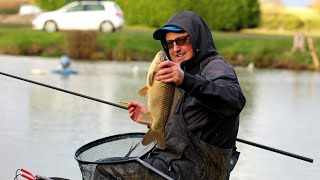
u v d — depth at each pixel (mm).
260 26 37438
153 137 4430
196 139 4562
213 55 4789
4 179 7520
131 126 10992
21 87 16031
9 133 10141
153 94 4363
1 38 28359
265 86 18984
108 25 30141
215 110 4352
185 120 4586
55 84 16891
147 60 27141
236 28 36156
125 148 5242
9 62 23328
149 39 28562
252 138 10383
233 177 7992
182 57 4797
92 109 12812
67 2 36781
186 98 4609
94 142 5086
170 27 4754
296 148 9742
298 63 27125
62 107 13000
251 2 36469
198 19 4801
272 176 8062
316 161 8883
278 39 29750
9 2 41188
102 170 4566
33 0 40812
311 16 40906
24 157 8570
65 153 8875
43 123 11117
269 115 12930
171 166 4590
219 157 4621
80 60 26531
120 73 20938
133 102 5145
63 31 29016
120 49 27281
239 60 27406
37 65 22312
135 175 4504
